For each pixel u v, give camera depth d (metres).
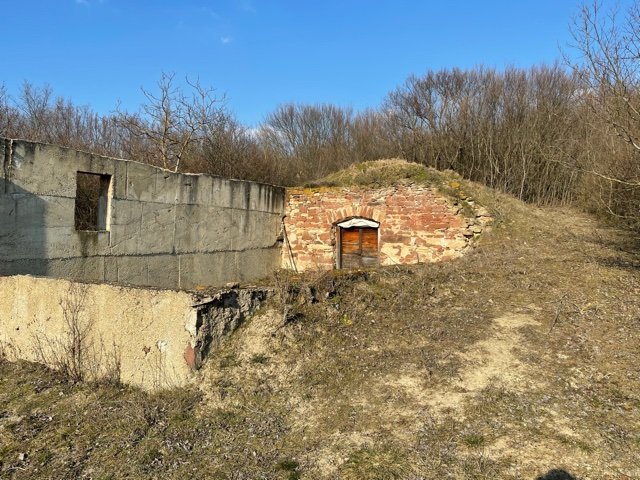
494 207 11.74
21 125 15.64
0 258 6.80
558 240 10.80
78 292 5.38
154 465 3.58
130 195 8.84
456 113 20.75
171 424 4.12
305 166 26.25
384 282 7.63
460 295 7.41
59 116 19.38
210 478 3.40
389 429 3.94
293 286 6.28
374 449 3.66
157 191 9.41
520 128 18.66
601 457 3.47
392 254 12.05
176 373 4.73
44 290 5.68
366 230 12.67
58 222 7.62
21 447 3.90
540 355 5.26
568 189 16.92
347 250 12.88
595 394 4.41
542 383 4.65
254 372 4.78
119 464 3.60
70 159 7.78
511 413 4.12
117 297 5.11
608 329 5.91
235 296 5.28
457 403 4.30
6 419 4.39
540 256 9.57
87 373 5.25
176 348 4.75
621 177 9.57
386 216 12.14
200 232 10.50
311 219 13.05
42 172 7.37
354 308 6.35
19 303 5.91
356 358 5.18
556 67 19.30
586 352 5.30
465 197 11.65
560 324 6.15
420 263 10.44
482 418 4.05
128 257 8.83
